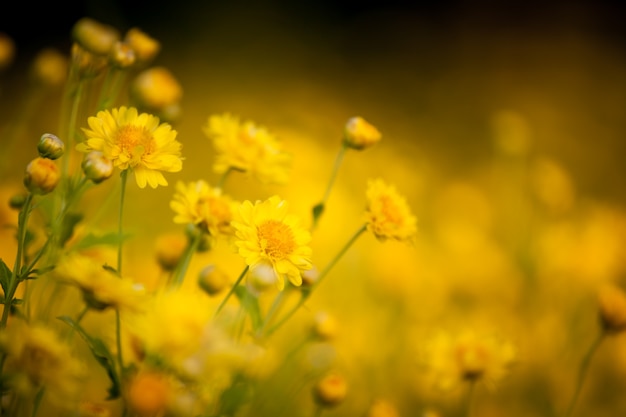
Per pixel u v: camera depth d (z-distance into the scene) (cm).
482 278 118
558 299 118
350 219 124
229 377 66
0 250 83
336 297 104
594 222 142
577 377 105
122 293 61
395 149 190
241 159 71
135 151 63
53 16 267
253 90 231
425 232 152
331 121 204
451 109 252
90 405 64
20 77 233
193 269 92
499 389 101
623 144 247
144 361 62
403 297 104
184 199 67
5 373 61
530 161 209
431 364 78
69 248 69
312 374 83
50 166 63
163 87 77
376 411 76
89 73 74
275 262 64
